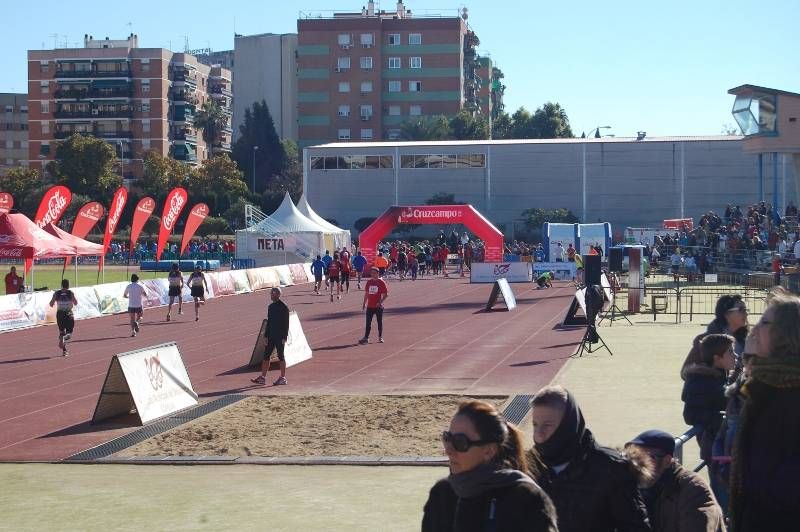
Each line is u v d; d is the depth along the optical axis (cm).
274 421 1563
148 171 11194
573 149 8688
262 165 12900
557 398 467
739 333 898
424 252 6662
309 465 1252
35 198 10844
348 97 13075
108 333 3089
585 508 463
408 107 13112
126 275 6719
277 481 1160
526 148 8806
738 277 4947
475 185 8900
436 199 8912
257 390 1894
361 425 1506
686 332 2806
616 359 2203
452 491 425
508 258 7081
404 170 9019
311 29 13075
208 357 2439
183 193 5000
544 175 8775
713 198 8469
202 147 14175
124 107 13125
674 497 554
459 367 2142
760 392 444
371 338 2781
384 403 1697
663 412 1515
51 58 13150
